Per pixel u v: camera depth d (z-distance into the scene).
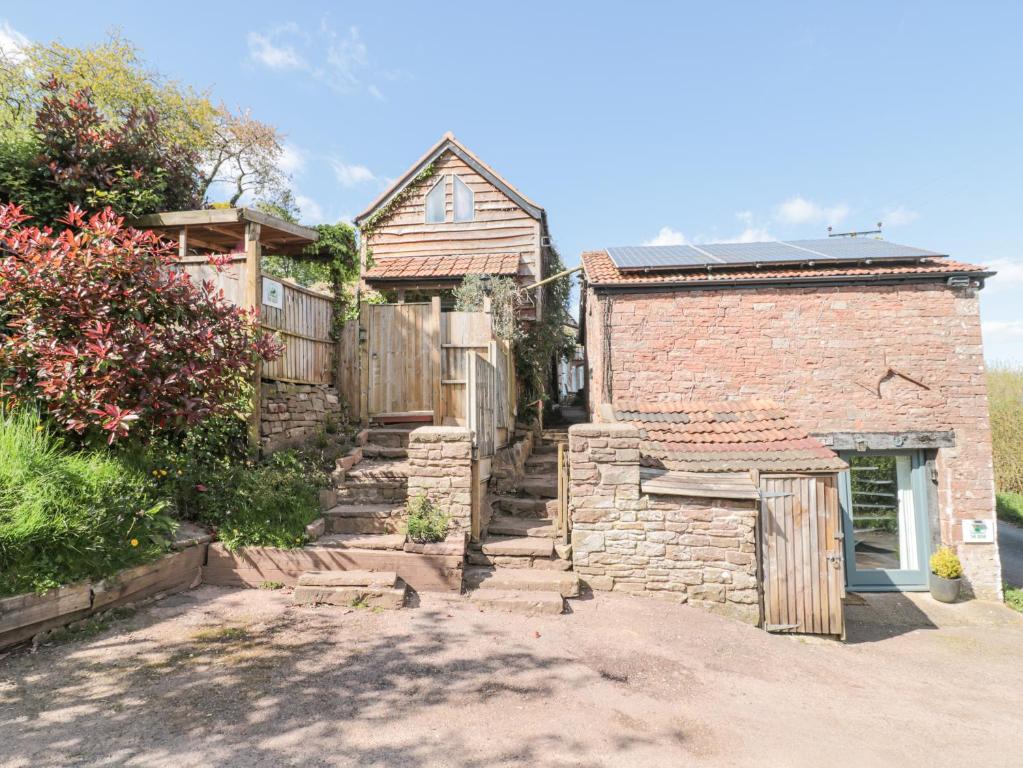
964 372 8.91
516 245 13.83
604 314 9.54
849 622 7.80
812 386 9.12
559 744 3.47
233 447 6.68
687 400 9.31
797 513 6.64
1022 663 6.38
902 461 9.39
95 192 7.11
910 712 4.62
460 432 6.38
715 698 4.37
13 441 4.80
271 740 3.24
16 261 5.01
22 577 4.14
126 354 4.98
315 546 5.89
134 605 4.93
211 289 6.03
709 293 9.41
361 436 8.27
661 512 6.45
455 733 3.48
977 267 8.91
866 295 9.12
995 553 8.79
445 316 9.00
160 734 3.22
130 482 5.26
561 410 18.42
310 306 8.36
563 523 6.67
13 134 7.59
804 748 3.74
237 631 4.68
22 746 3.01
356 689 3.91
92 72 18.88
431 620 5.16
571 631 5.27
